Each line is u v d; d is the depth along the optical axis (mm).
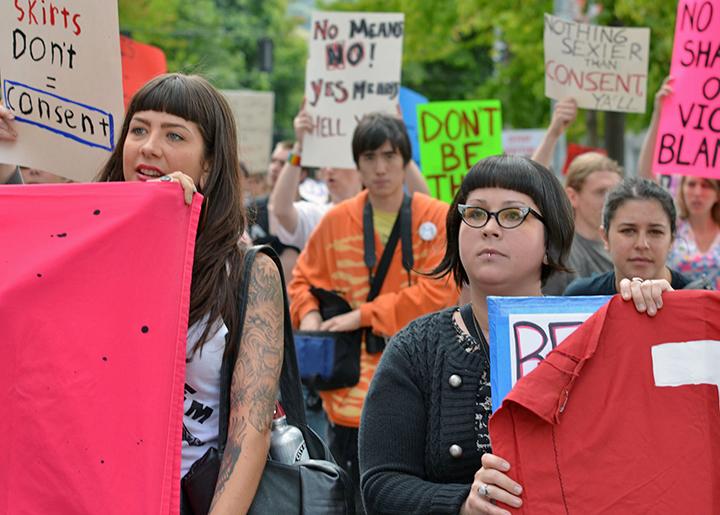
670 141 8156
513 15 21094
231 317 3898
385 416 4133
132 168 4105
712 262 9367
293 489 3822
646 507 3654
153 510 3605
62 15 5117
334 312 7797
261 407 3809
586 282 6441
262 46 39281
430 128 10977
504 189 4125
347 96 10203
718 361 3721
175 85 4117
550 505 3646
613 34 10086
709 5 8016
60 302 3738
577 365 3674
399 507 3963
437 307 7523
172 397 3703
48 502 3619
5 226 3818
